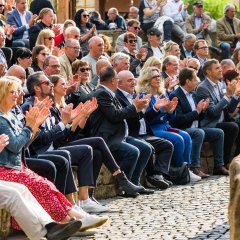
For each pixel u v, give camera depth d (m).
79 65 16.94
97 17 27.88
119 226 13.17
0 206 11.71
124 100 16.52
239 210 8.23
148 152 16.33
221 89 19.36
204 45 23.00
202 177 18.25
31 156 13.81
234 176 8.40
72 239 12.37
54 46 20.44
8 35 20.66
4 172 12.32
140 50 21.50
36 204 11.95
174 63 19.22
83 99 16.20
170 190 16.61
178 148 17.44
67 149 14.28
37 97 14.35
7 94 12.55
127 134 16.42
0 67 15.89
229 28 27.84
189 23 27.83
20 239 12.36
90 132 15.94
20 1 21.89
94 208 14.29
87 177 14.29
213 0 37.09
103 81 16.16
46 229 11.70
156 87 17.50
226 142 19.05
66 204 12.50
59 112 14.77
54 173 13.44
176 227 13.09
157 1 27.62
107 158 14.97
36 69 17.83
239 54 24.08
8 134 12.34
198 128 18.33
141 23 27.84
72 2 32.59
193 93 18.98
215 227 13.07
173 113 18.05
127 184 15.59
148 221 13.53
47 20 21.20
